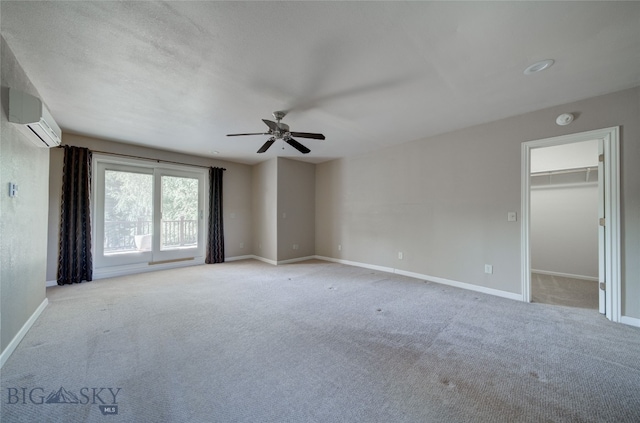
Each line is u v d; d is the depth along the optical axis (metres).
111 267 4.47
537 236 4.91
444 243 4.05
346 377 1.76
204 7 1.58
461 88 2.62
